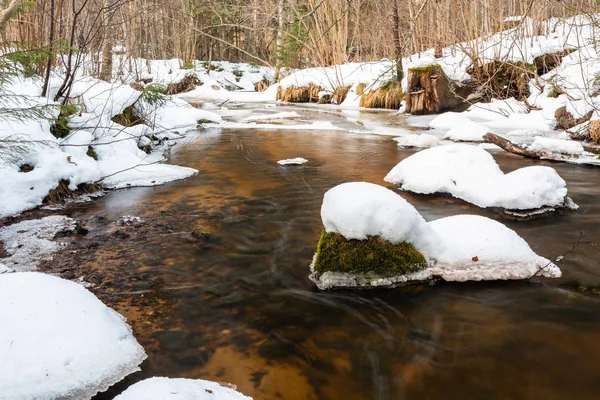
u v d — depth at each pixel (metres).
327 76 17.48
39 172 4.23
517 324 2.15
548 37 13.16
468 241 2.72
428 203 4.22
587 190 4.58
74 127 5.34
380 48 19.56
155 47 27.16
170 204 4.26
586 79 9.24
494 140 6.98
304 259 2.98
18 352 1.62
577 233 3.36
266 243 3.26
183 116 10.36
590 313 2.22
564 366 1.82
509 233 2.78
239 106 16.47
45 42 6.38
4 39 4.36
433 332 2.10
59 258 2.93
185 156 6.80
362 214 2.59
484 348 1.96
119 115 6.85
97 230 3.50
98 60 8.30
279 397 1.66
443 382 1.74
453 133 8.00
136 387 1.41
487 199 3.99
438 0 14.66
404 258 2.60
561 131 8.61
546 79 10.03
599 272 2.67
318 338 2.06
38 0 6.67
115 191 4.73
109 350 1.77
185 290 2.52
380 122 10.98
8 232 3.37
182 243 3.25
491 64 11.80
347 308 2.34
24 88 5.39
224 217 3.87
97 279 2.63
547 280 2.58
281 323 2.19
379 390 1.70
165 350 1.93
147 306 2.32
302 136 8.89
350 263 2.58
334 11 17.83
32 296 1.87
